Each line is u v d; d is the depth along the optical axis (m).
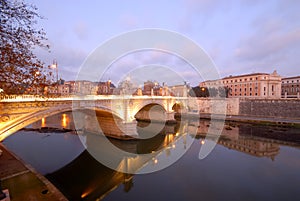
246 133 32.38
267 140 28.08
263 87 64.12
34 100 12.75
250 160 19.28
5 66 7.26
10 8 6.90
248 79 68.38
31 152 21.22
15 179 10.20
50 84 9.48
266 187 13.34
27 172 11.16
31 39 7.86
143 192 12.20
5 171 11.30
